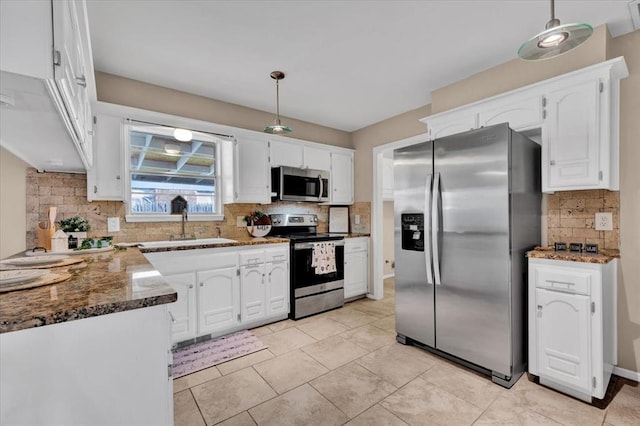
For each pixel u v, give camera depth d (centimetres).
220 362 230
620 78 207
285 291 324
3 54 72
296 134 400
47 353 79
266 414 171
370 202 421
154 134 304
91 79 196
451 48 232
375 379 206
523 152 212
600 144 194
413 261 251
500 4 184
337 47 229
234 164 323
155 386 92
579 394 183
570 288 185
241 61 248
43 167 228
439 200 230
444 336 230
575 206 227
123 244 262
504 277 196
